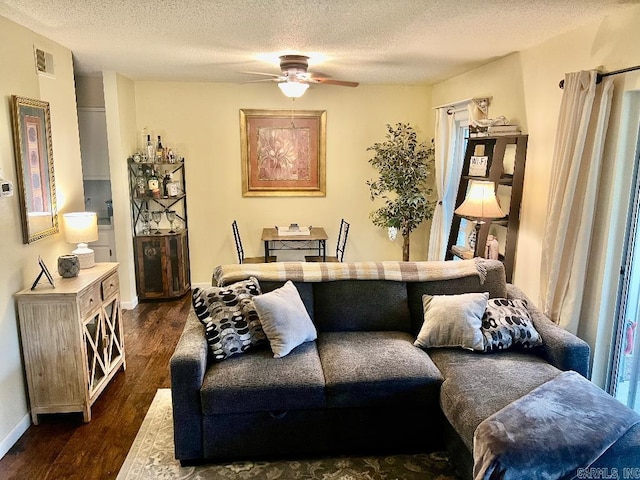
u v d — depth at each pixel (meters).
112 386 3.48
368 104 5.79
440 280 3.33
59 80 3.53
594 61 2.92
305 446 2.64
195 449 2.57
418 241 6.16
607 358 3.02
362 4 2.57
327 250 6.05
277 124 5.72
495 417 2.12
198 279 5.92
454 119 5.06
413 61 4.21
